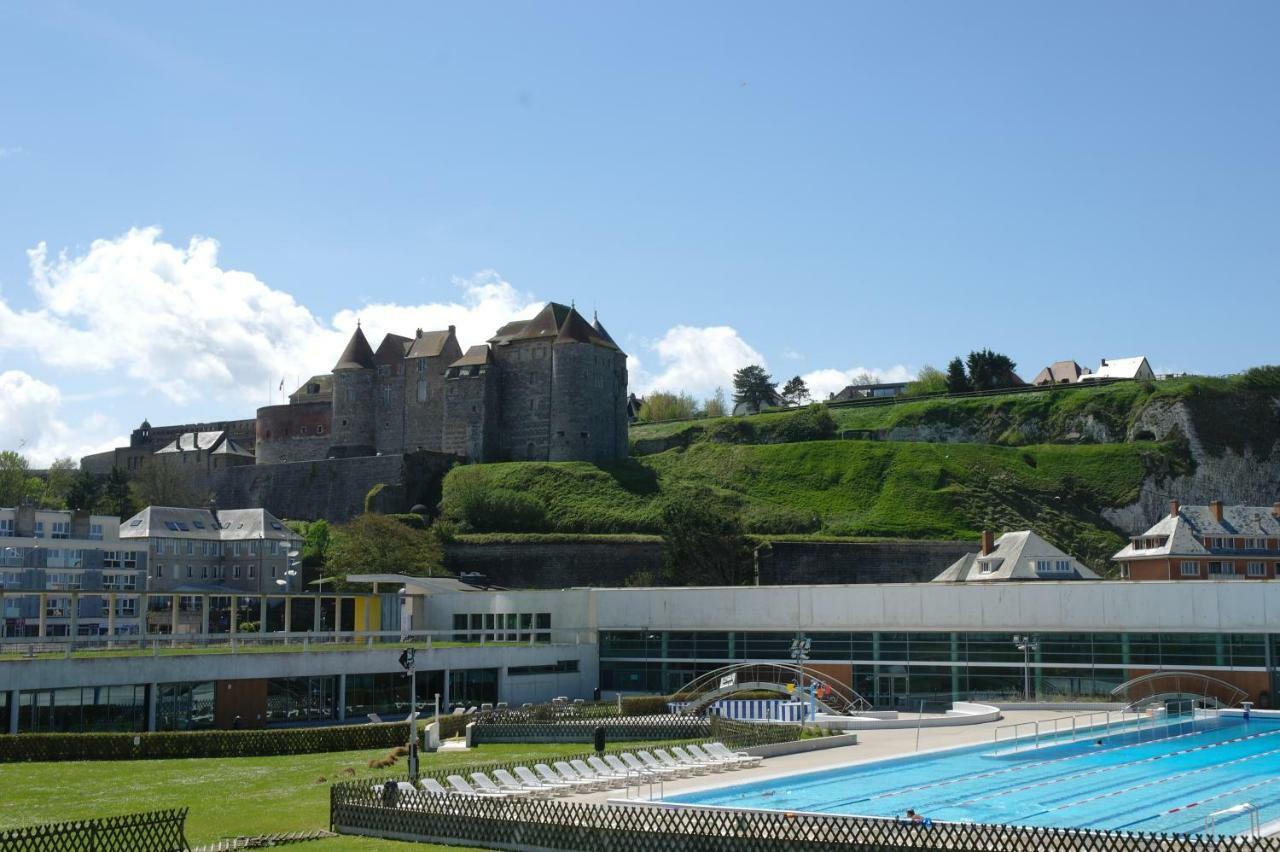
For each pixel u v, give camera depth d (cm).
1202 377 18488
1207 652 6931
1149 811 3875
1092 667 7175
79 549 12294
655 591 8212
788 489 16588
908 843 2822
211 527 13812
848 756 5194
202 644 8256
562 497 15475
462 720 6381
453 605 8912
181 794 4216
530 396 16838
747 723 5941
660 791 4191
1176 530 11319
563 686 8112
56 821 3609
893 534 15062
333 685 6925
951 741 5703
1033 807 3959
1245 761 5012
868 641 7675
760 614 7931
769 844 2867
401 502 15912
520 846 3200
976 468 16738
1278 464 17275
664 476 16712
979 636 7425
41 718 5569
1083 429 18275
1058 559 10450
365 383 17800
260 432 19050
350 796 3544
